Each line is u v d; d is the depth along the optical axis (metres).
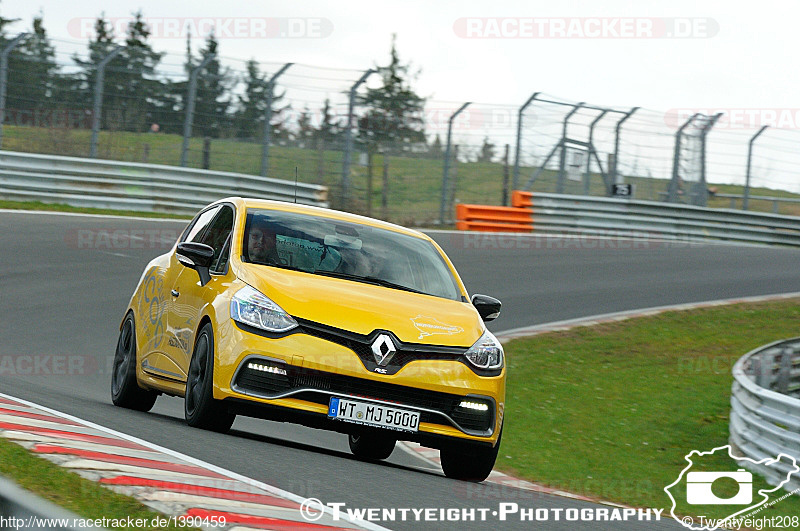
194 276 24.23
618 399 43.34
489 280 69.00
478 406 21.81
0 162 74.88
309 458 20.38
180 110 82.25
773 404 29.66
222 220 25.58
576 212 96.56
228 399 20.86
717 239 102.94
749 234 104.81
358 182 87.81
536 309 62.00
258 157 84.75
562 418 39.78
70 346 43.56
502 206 94.19
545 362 49.88
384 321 21.59
